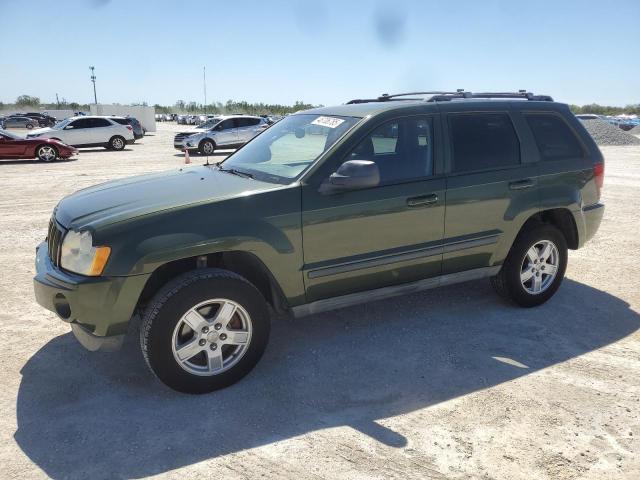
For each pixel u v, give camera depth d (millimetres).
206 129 23625
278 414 3236
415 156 4047
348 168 3477
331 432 3059
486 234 4375
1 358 3916
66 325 4504
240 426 3115
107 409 3281
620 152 22719
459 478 2676
